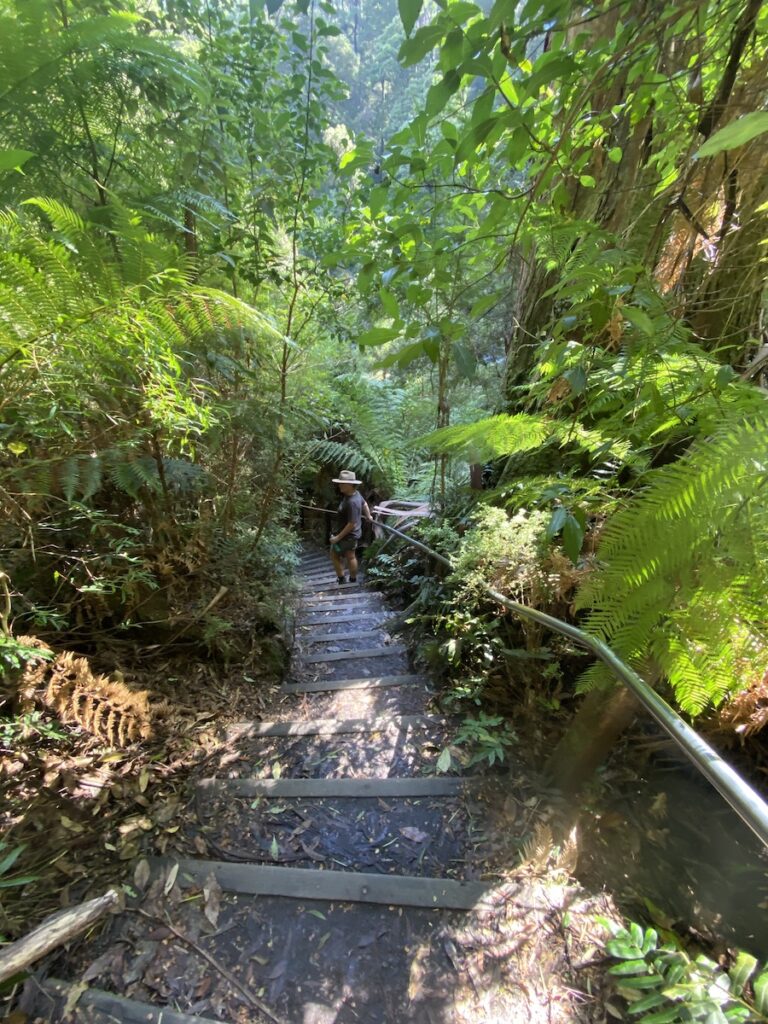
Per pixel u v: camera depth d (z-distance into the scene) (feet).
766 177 3.49
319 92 8.84
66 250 5.01
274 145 8.93
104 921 3.92
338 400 16.69
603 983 3.78
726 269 3.82
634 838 4.98
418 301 5.44
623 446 4.19
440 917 4.26
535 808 5.41
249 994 3.61
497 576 6.75
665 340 3.22
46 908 3.93
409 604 12.35
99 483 5.17
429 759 6.30
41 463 4.87
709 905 4.41
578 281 3.35
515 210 4.97
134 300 4.93
